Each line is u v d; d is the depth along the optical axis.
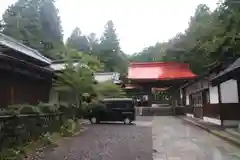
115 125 21.42
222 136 13.29
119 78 39.66
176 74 37.03
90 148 10.54
